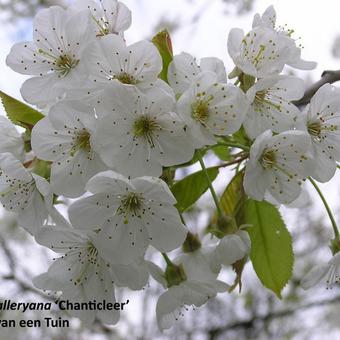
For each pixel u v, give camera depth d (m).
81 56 0.23
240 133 0.25
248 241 0.24
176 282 0.26
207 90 0.23
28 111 0.25
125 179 0.23
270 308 0.69
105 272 0.26
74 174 0.24
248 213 0.27
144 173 0.23
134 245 0.24
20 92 0.25
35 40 0.25
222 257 0.24
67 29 0.24
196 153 0.25
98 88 0.23
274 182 0.24
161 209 0.24
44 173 0.25
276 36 0.24
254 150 0.23
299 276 0.68
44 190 0.24
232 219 0.25
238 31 0.24
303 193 0.29
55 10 0.25
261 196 0.24
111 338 0.62
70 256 0.26
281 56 0.24
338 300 0.58
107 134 0.23
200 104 0.23
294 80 0.25
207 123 0.23
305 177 0.24
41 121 0.24
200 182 0.25
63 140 0.24
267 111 0.24
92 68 0.23
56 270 0.26
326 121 0.26
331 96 0.25
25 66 0.25
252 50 0.24
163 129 0.23
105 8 0.25
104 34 0.25
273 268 0.27
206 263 0.26
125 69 0.23
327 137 0.25
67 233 0.25
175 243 0.24
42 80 0.25
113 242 0.24
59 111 0.23
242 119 0.23
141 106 0.23
